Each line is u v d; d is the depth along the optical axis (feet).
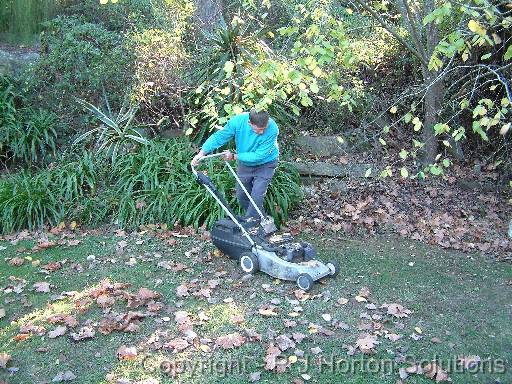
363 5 22.22
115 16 28.22
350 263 17.76
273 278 16.39
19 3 28.09
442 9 12.82
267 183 17.75
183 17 26.05
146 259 17.72
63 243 18.95
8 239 19.49
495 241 19.85
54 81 25.61
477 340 13.67
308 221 20.97
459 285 16.55
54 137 24.71
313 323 14.10
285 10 28.27
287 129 25.08
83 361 12.53
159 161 22.13
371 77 27.78
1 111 24.56
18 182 21.67
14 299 15.25
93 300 15.07
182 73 24.70
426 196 23.27
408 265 17.83
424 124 24.41
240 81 22.34
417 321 14.42
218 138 16.92
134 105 24.08
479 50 23.99
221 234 17.34
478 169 25.18
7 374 12.07
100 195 21.26
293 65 16.65
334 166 24.12
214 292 15.60
